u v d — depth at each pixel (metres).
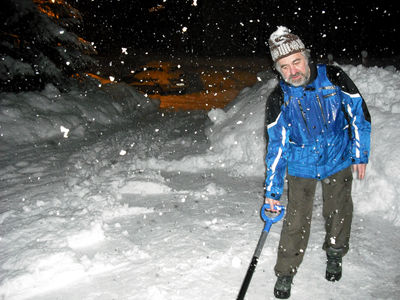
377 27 25.31
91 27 26.86
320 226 3.65
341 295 2.70
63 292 2.84
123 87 11.87
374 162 3.96
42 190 4.94
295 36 2.47
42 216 4.03
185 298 2.70
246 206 4.21
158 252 3.29
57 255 3.17
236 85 17.75
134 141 7.38
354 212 3.84
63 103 9.48
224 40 29.69
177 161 5.70
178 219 3.94
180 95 15.26
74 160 6.32
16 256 3.21
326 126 2.59
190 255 3.21
